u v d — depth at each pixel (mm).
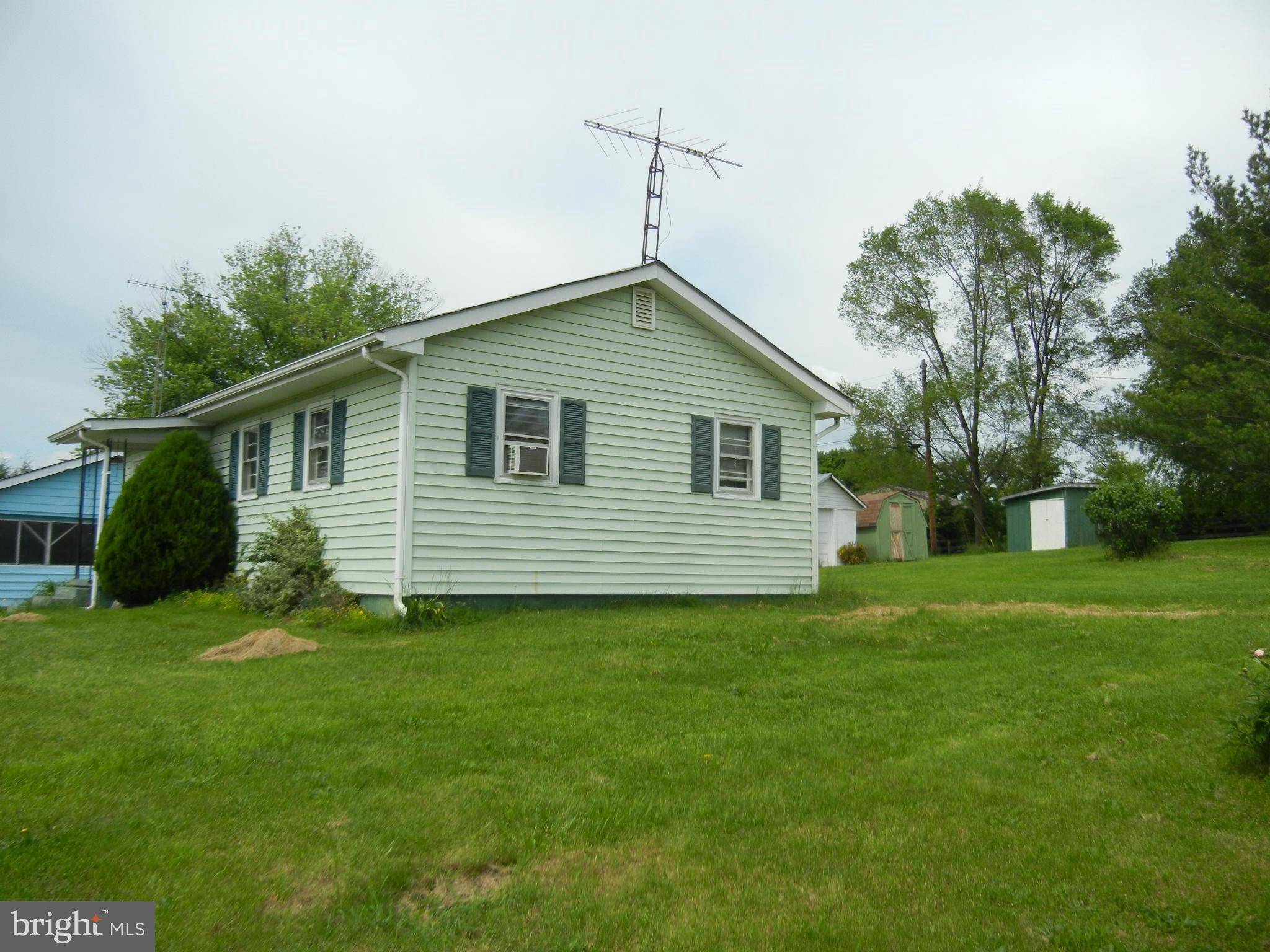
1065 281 40344
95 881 3758
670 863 4129
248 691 7336
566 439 13414
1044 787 5141
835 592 16766
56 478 21969
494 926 3500
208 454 16969
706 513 14922
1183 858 4090
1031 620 11055
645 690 7562
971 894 3809
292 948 3297
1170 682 7297
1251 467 24047
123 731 5957
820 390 16062
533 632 10672
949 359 42094
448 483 12281
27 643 10109
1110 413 38156
